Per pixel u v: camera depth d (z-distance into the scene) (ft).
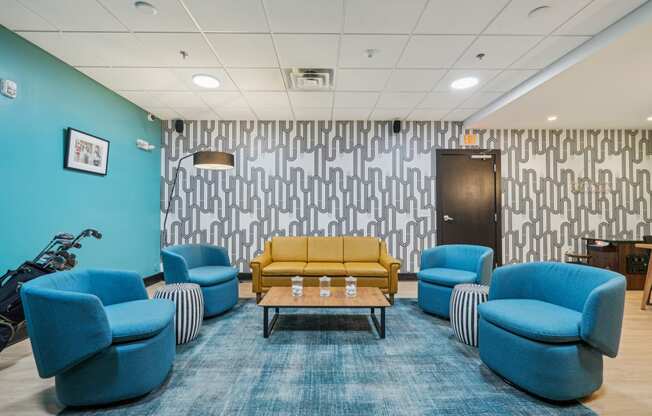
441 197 15.79
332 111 14.37
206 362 7.07
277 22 7.73
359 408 5.44
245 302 11.89
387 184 15.76
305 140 15.74
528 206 15.90
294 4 7.05
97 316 5.19
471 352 7.63
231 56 9.40
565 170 15.94
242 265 15.67
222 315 10.34
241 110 14.23
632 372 6.71
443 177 15.81
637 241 14.15
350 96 12.48
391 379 6.39
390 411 5.37
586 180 15.94
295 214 15.72
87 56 9.45
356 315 10.39
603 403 5.62
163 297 8.00
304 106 13.70
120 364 5.43
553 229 15.90
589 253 15.12
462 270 11.07
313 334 8.71
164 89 11.85
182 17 7.55
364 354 7.49
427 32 8.15
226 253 12.03
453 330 8.45
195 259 11.53
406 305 11.57
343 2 6.99
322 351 7.64
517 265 7.45
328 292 9.30
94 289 6.84
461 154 15.83
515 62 9.71
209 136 15.69
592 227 15.92
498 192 15.80
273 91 12.00
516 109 12.84
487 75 10.61
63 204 9.88
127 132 13.00
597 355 5.67
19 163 8.48
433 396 5.81
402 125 15.87
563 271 6.90
